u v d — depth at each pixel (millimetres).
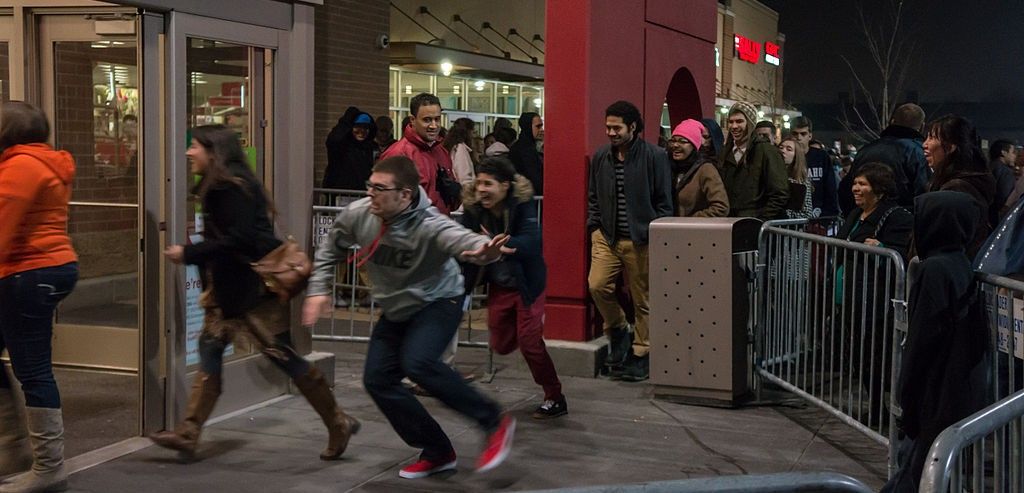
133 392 6809
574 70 7453
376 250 4910
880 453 5816
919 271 4312
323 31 12766
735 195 8016
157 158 5543
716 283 6625
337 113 13078
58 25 7094
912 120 7539
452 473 5293
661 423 6344
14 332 4652
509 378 7465
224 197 5070
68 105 7207
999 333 4270
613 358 7473
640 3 8531
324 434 5918
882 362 5488
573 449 5781
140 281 5598
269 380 6574
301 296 6664
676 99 10578
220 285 5211
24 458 5039
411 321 5016
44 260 4648
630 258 7160
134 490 4930
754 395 6887
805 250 6414
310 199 6641
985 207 5648
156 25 5480
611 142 7148
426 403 6680
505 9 20047
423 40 17922
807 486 2350
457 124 10781
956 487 2570
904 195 7410
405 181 4789
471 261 4816
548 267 7609
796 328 6480
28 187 4512
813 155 10312
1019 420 2928
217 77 5988
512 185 6008
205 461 5391
